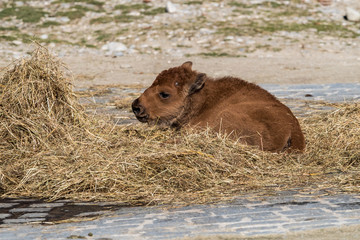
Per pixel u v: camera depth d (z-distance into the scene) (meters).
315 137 19.22
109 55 46.88
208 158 16.06
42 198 14.48
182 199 14.06
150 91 18.08
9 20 54.50
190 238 11.12
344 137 18.98
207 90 18.27
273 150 17.42
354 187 14.90
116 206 13.58
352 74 39.41
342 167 17.03
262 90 18.41
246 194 14.40
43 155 16.19
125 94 31.81
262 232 11.40
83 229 11.77
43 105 18.19
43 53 19.09
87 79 37.94
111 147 16.89
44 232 11.62
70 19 55.41
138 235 11.31
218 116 17.75
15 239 11.20
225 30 52.38
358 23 56.47
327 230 11.48
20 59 19.17
